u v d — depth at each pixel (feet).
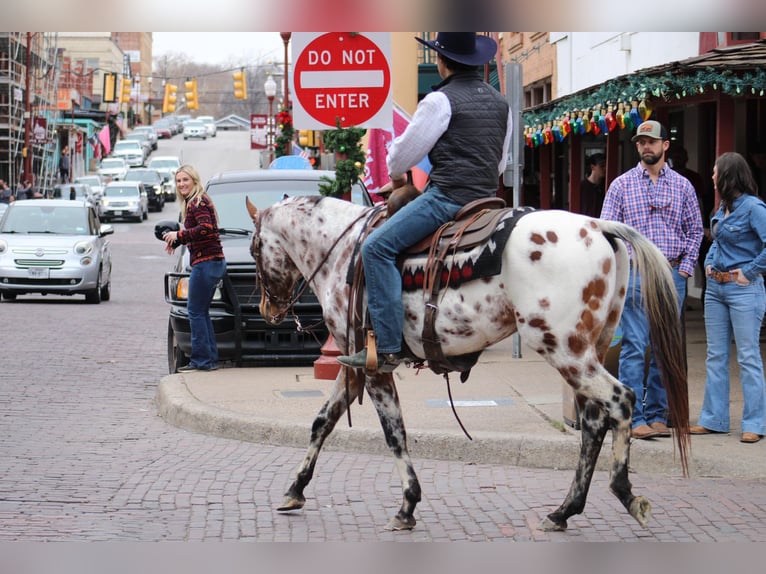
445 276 21.26
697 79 35.78
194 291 39.29
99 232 76.23
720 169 28.07
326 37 37.86
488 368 39.58
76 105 287.07
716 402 28.86
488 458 27.81
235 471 27.27
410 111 88.07
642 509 20.39
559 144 75.00
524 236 20.59
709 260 28.71
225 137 383.24
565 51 77.36
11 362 45.91
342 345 23.50
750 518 22.85
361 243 22.72
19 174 200.34
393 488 25.55
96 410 35.76
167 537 21.81
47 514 23.41
